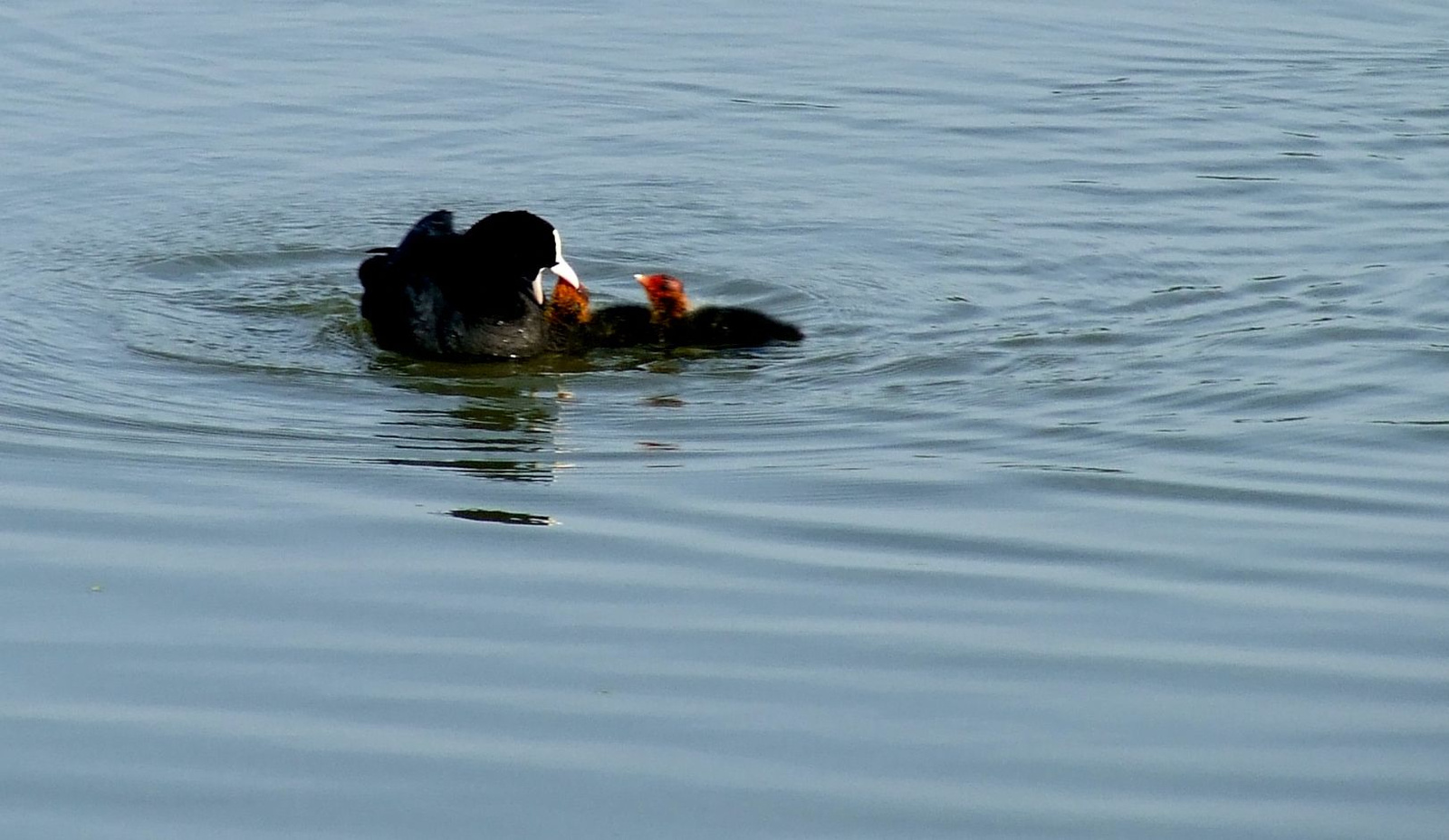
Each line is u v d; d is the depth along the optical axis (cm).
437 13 2486
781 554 1104
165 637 984
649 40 2388
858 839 806
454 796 835
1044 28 2456
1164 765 868
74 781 844
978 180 1938
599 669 957
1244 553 1105
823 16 2494
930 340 1511
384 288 1535
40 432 1280
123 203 1852
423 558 1092
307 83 2209
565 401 1387
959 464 1245
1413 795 843
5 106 2108
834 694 933
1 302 1573
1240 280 1650
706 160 1998
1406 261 1692
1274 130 2091
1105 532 1135
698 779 852
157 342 1494
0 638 980
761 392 1399
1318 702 927
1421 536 1127
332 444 1283
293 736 884
